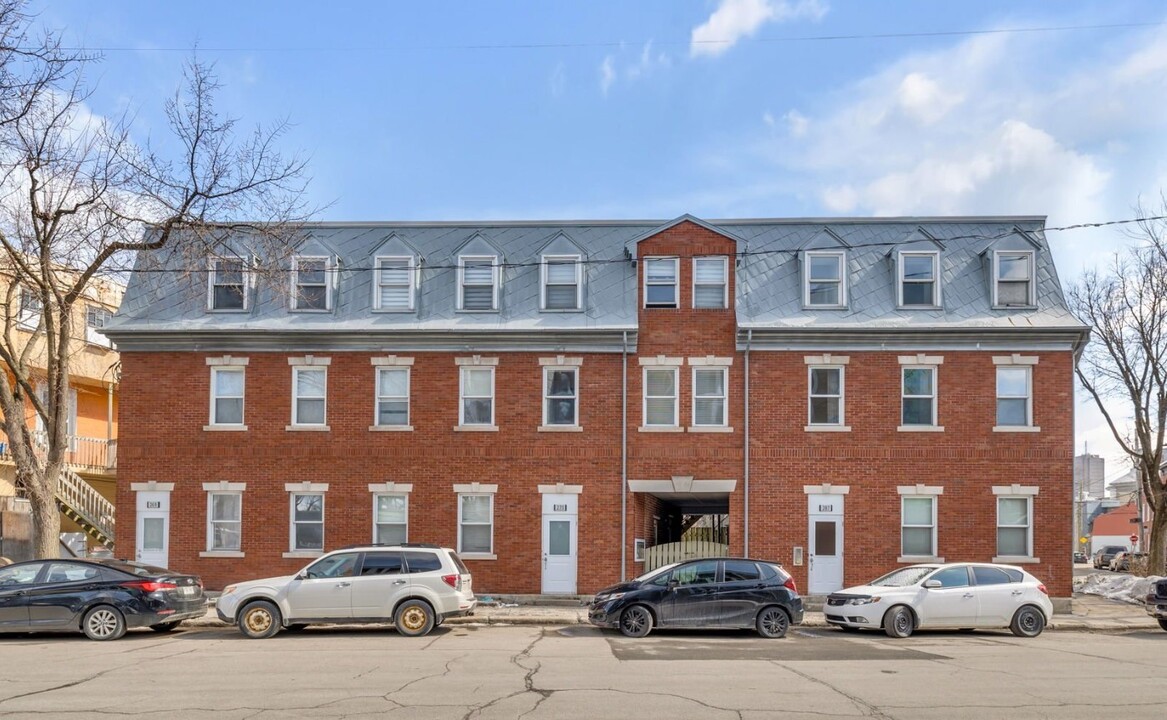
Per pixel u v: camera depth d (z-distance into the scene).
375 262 28.36
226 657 16.47
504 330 27.09
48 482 23.59
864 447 26.78
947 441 26.69
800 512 26.72
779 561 26.58
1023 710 11.69
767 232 29.06
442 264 28.77
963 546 26.45
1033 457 26.58
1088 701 12.30
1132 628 23.14
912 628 20.52
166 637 19.92
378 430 27.30
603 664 15.52
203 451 27.42
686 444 27.02
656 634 20.62
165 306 28.22
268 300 28.20
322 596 19.89
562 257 28.02
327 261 28.31
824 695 12.63
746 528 26.67
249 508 27.25
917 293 27.69
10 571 19.83
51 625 19.38
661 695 12.53
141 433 27.55
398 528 27.20
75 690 12.99
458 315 27.91
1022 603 20.94
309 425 27.38
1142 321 34.41
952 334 26.73
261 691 12.85
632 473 26.98
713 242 27.67
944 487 26.59
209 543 27.22
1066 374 26.69
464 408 27.44
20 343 32.34
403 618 19.98
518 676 14.15
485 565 26.92
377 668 15.02
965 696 12.63
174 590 20.16
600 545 26.80
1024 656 17.06
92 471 35.12
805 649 17.89
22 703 12.00
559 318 27.59
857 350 27.05
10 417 23.53
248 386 27.56
